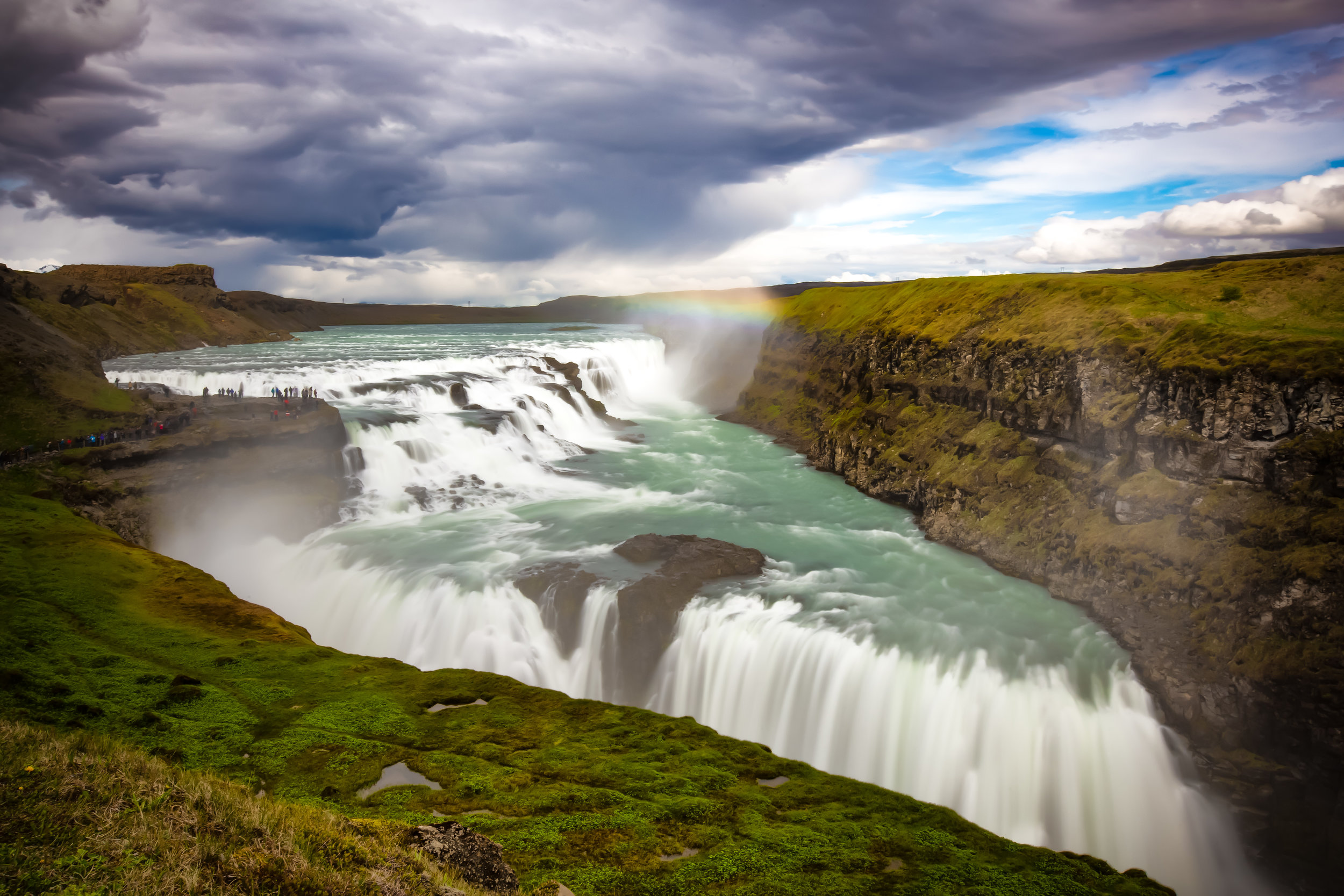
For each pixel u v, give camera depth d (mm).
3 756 16672
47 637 35000
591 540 56250
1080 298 63281
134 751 18859
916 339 77562
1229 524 40531
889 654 40219
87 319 119562
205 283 185875
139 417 60688
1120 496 47062
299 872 14070
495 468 74062
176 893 12867
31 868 12930
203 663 35250
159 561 47438
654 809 25328
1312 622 34156
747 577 50156
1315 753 32469
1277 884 32250
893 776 38125
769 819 25766
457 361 101062
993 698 37312
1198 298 56719
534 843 22891
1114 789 35062
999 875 22984
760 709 41781
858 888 21719
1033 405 57906
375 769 26906
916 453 68438
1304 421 39500
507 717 32688
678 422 109188
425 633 46156
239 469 57500
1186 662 37688
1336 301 49969
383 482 66375
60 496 51219
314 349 131500
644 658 44469
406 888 14766
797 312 118875
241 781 25453
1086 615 44781
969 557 54750
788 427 98688
